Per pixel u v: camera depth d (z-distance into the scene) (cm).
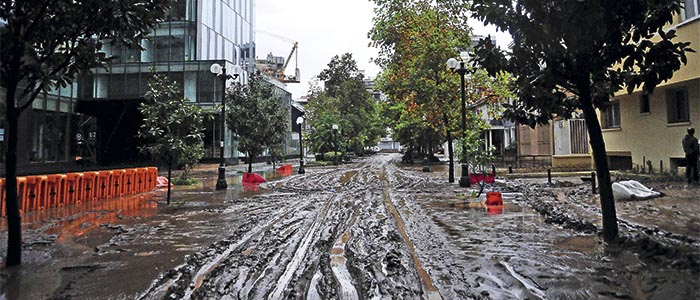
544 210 944
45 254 634
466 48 1934
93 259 604
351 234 764
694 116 1409
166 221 938
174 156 1280
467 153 1625
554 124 2355
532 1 488
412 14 1967
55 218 991
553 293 430
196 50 3391
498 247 627
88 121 3203
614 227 616
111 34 574
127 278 514
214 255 626
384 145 13112
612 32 529
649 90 556
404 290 457
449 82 1848
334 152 4503
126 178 1525
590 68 562
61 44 582
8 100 550
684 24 1294
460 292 445
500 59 589
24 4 534
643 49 540
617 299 409
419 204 1156
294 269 550
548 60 566
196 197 1433
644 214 838
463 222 849
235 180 2194
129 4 531
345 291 459
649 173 1577
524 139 3247
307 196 1429
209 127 3516
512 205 1090
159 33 3369
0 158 1992
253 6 4716
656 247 560
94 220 961
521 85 593
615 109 1909
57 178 1208
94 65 575
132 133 3306
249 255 623
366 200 1281
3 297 448
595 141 620
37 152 2558
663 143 1567
